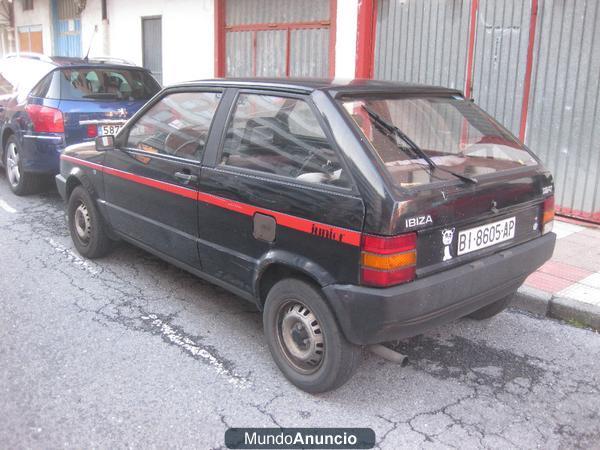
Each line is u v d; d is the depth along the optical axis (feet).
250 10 32.35
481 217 10.97
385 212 9.63
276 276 11.85
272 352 11.91
